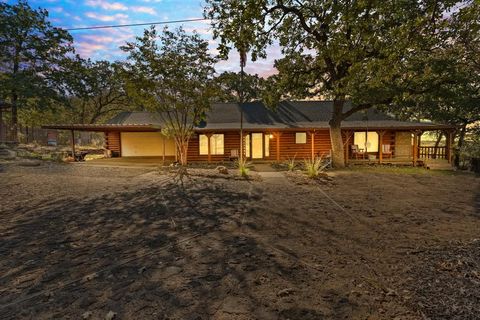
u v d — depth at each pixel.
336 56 6.49
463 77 13.80
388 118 22.98
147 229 6.11
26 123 38.97
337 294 3.43
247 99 36.28
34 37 28.89
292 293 3.46
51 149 28.47
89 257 4.61
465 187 11.48
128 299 3.36
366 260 4.46
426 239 5.43
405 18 5.30
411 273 3.96
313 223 6.60
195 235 5.74
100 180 12.31
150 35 13.81
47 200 8.53
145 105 15.45
